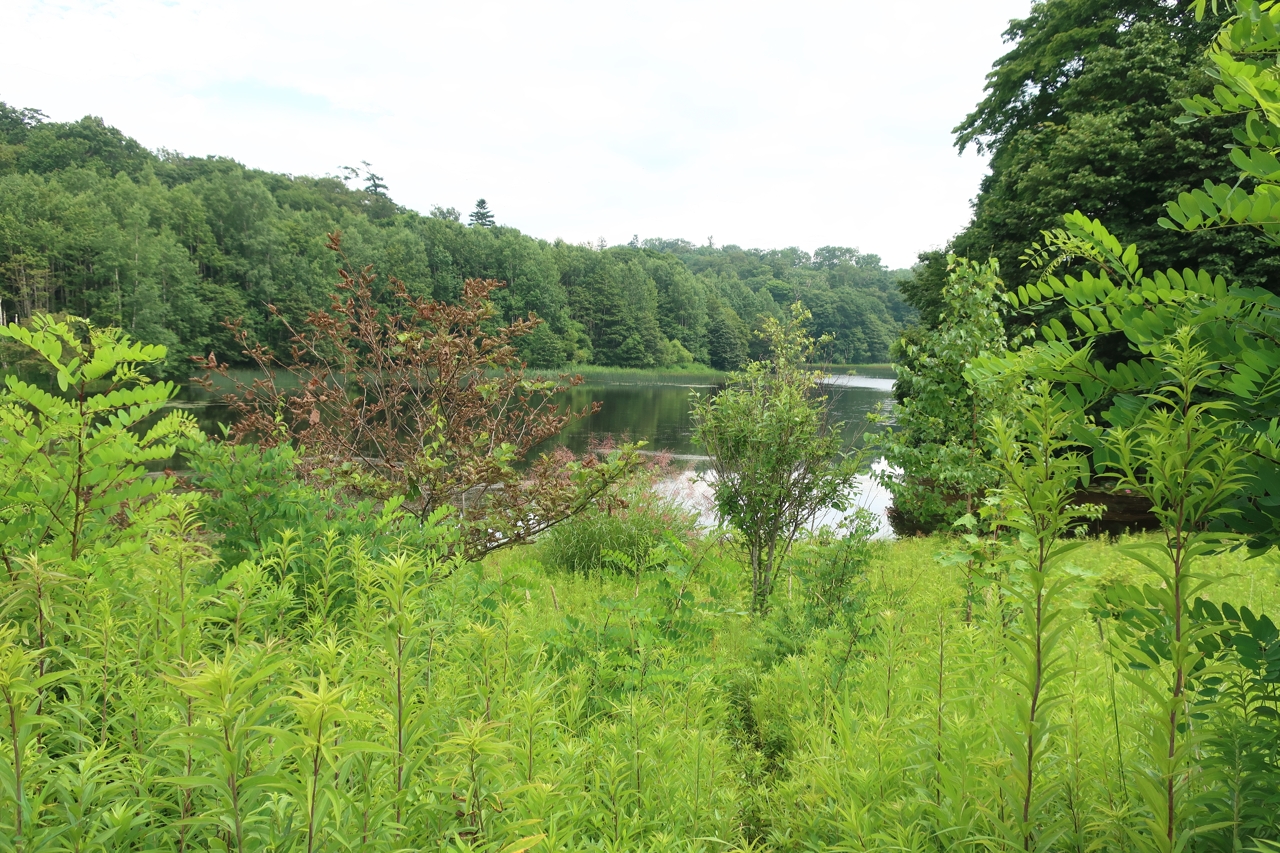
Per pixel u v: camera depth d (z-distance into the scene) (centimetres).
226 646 193
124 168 10300
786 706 331
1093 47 2105
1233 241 1342
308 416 665
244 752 120
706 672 321
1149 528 1224
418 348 685
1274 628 153
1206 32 1786
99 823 129
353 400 707
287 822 128
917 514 695
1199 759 167
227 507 374
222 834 131
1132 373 185
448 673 224
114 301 5812
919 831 181
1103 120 1686
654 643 333
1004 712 214
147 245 6353
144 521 265
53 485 246
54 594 210
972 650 275
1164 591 151
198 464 392
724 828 210
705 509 1132
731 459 739
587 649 349
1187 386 149
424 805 146
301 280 7219
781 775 289
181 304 6112
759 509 709
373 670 161
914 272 2480
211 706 107
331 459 652
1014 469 167
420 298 692
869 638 388
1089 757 202
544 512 653
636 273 10794
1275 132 164
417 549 424
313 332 737
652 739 236
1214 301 175
